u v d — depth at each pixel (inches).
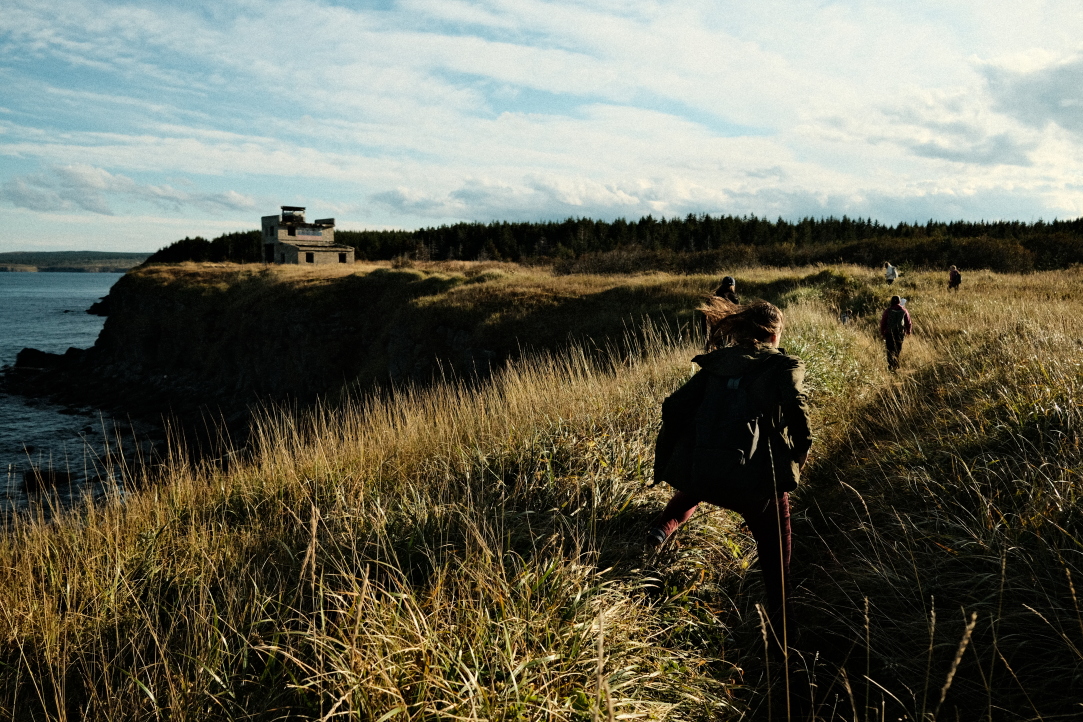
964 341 368.5
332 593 94.5
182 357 1720.0
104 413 1320.1
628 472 161.6
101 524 154.9
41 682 96.7
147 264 2519.7
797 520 163.5
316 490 171.5
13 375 1718.8
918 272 1238.9
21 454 765.3
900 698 94.7
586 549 127.8
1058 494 115.9
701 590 121.7
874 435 220.5
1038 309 494.3
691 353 321.4
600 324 955.3
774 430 105.3
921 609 108.8
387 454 206.4
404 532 130.3
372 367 1252.5
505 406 239.3
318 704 82.7
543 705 78.7
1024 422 153.0
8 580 131.0
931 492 135.3
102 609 113.4
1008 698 88.7
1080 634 89.5
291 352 1441.9
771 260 2054.6
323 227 2970.0
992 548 112.3
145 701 88.3
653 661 98.6
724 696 97.3
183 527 161.2
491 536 119.8
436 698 80.6
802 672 102.0
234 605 106.8
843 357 344.8
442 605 98.3
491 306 1111.6
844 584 124.1
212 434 1002.1
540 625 93.1
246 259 4097.0
